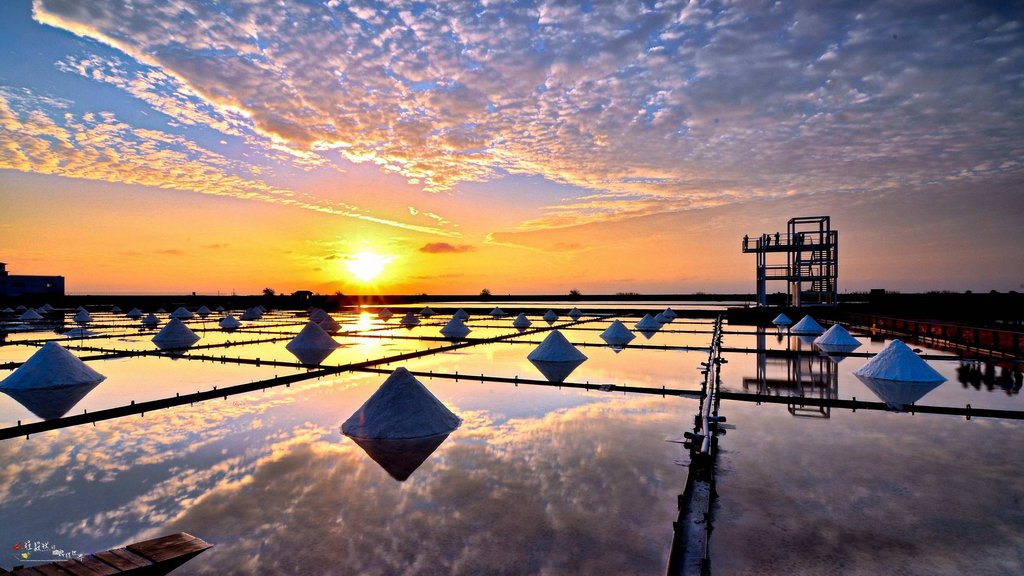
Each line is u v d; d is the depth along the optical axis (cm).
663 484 353
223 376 805
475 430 496
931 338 1283
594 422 523
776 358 985
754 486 344
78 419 531
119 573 245
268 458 418
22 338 1384
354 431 488
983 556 256
